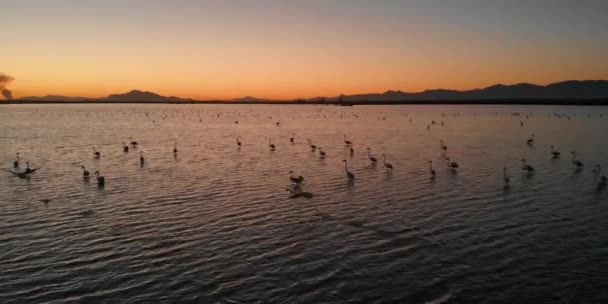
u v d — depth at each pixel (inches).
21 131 4630.9
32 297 954.1
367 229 1341.0
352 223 1395.2
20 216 1467.8
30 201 1653.5
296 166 2393.0
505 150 3046.3
